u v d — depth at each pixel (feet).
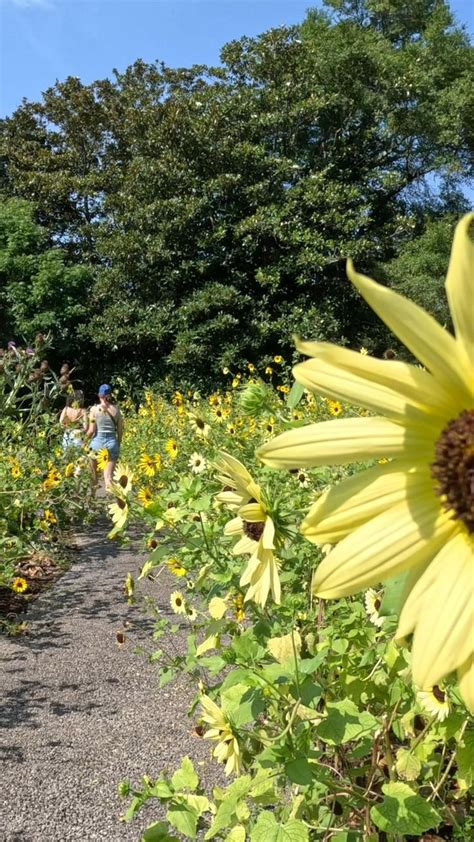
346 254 52.49
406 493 2.62
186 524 8.62
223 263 54.34
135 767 8.91
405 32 78.79
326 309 53.78
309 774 4.24
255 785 4.70
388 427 2.61
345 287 55.98
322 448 2.59
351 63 61.16
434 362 2.46
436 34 74.33
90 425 25.72
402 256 60.70
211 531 8.20
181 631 12.98
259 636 6.46
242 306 52.60
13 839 7.66
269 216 52.65
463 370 2.48
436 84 72.33
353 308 56.90
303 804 4.74
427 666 2.39
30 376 23.57
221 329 51.83
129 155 71.97
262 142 56.59
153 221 54.70
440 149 68.64
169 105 57.16
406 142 67.05
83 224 69.00
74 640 13.24
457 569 2.51
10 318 60.49
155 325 53.83
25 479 19.43
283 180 55.47
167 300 55.01
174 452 16.71
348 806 5.27
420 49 70.79
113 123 70.69
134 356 58.03
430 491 2.63
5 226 59.88
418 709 4.97
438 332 2.41
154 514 8.36
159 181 55.06
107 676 11.60
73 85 72.79
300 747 4.50
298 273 54.13
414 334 2.41
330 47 63.31
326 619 6.81
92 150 72.59
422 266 59.31
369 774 5.37
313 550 6.71
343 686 5.39
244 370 51.88
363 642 5.84
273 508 4.84
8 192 70.18
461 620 2.42
